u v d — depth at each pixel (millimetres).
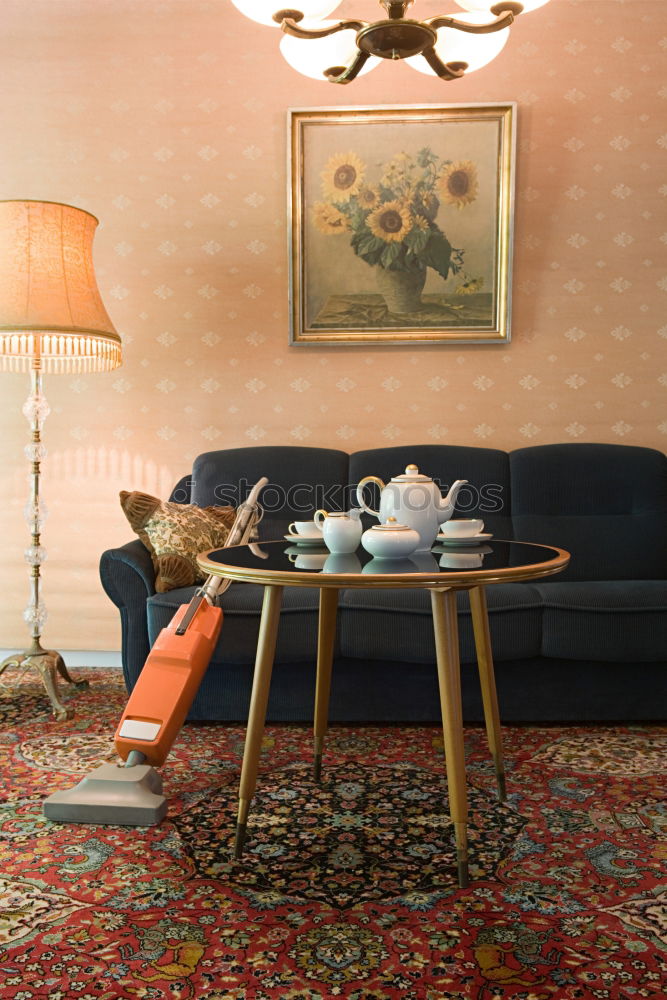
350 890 1412
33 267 2371
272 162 3189
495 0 1754
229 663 2314
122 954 1213
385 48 1710
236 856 1538
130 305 3230
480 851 1557
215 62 3188
